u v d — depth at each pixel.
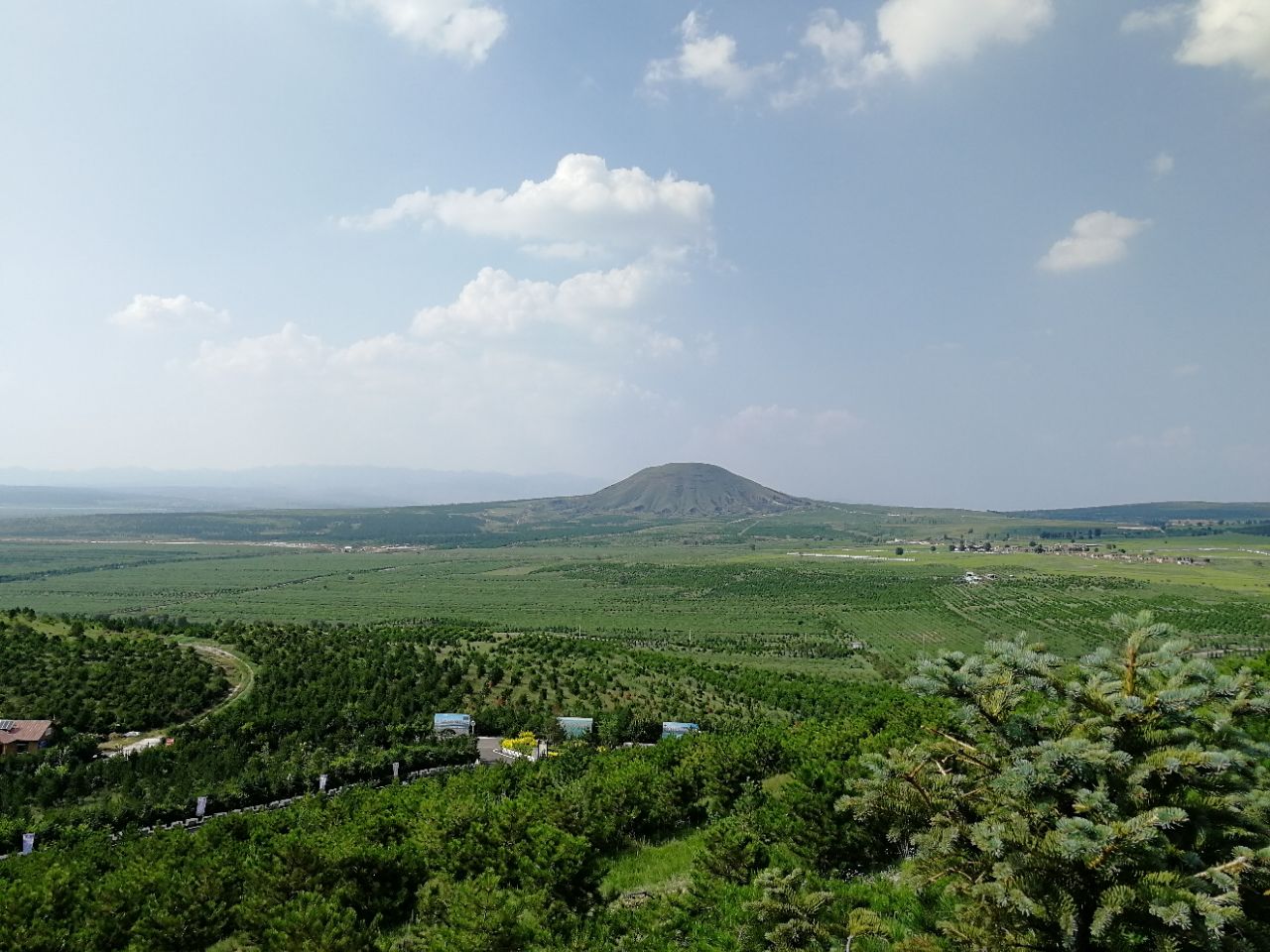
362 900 25.61
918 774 12.59
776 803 28.84
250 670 86.06
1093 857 9.89
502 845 27.59
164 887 26.83
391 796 43.09
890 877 20.83
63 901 27.28
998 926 10.70
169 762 58.94
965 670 11.64
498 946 19.83
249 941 24.73
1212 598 195.25
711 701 97.62
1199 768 10.09
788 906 15.31
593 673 102.19
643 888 27.53
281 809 44.31
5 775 56.25
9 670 75.44
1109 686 10.95
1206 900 9.20
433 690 86.25
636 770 42.31
